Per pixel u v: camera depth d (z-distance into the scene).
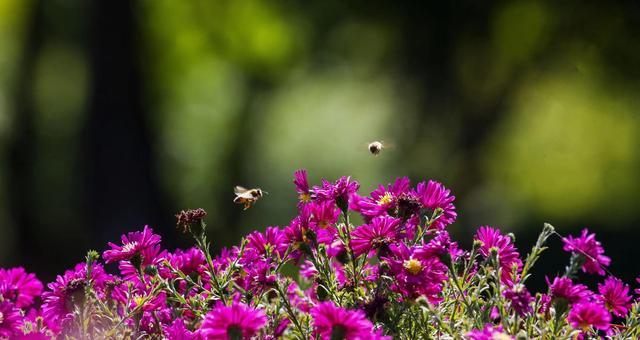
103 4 16.52
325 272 2.79
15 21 23.33
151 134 17.05
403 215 2.80
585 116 20.98
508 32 17.58
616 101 18.11
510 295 2.46
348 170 24.77
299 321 2.79
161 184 17.20
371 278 2.81
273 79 23.06
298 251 2.93
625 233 16.17
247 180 23.58
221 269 3.03
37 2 21.91
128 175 16.53
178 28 22.30
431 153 18.12
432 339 2.58
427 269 2.62
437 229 2.91
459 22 17.19
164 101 22.38
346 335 2.26
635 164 21.11
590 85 17.94
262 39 22.30
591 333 2.80
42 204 21.23
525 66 17.50
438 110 17.80
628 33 16.78
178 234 17.19
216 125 23.80
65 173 21.67
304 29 20.30
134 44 16.78
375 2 17.75
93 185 16.56
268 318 2.78
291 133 26.03
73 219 20.69
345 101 25.84
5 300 2.72
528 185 21.17
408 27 17.70
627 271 13.54
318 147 25.86
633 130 19.70
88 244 16.81
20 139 21.69
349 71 20.89
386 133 19.28
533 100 18.78
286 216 21.59
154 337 2.81
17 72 22.23
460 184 17.83
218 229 20.91
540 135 21.53
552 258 12.73
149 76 19.02
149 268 2.76
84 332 2.72
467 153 17.75
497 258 2.54
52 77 22.69
